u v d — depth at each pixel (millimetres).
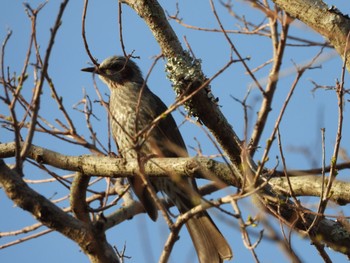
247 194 8102
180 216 8188
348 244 10414
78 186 10836
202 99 10992
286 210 10148
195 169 10375
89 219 10859
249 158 9117
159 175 10758
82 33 10648
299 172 10648
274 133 8344
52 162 11062
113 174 10844
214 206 8180
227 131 10969
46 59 8180
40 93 8375
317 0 10055
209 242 11523
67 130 9648
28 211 9008
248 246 8648
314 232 10273
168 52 11438
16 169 8805
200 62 11242
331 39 9914
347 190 10047
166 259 8211
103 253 9516
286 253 8617
